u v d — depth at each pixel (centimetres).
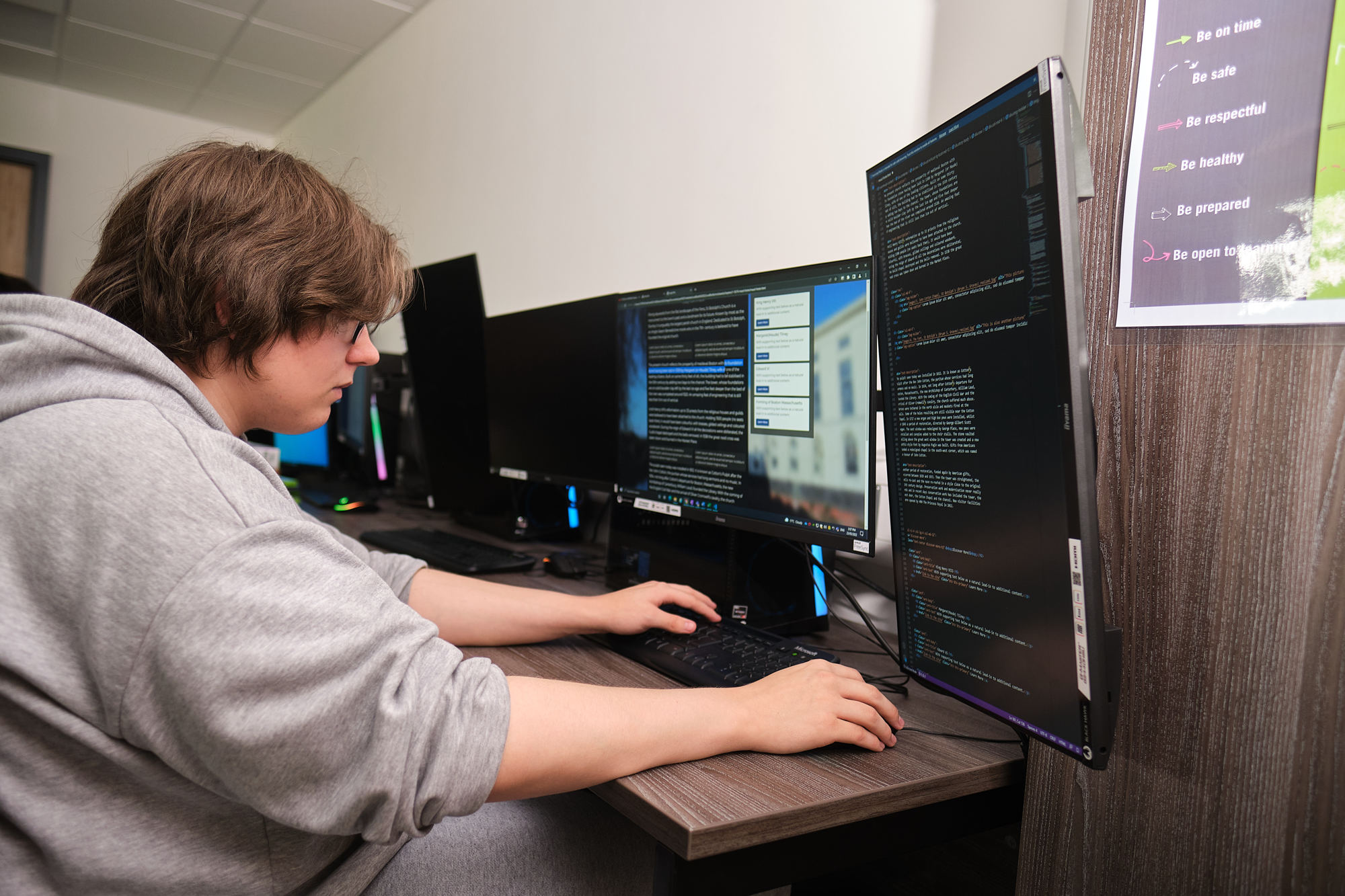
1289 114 61
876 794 67
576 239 233
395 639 60
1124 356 73
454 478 205
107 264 67
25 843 56
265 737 51
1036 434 66
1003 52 120
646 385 131
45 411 57
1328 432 58
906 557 90
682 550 126
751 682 85
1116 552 73
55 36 402
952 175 74
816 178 154
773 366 107
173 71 439
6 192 489
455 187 309
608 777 65
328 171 87
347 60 405
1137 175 71
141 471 53
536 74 254
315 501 238
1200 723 66
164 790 56
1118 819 72
